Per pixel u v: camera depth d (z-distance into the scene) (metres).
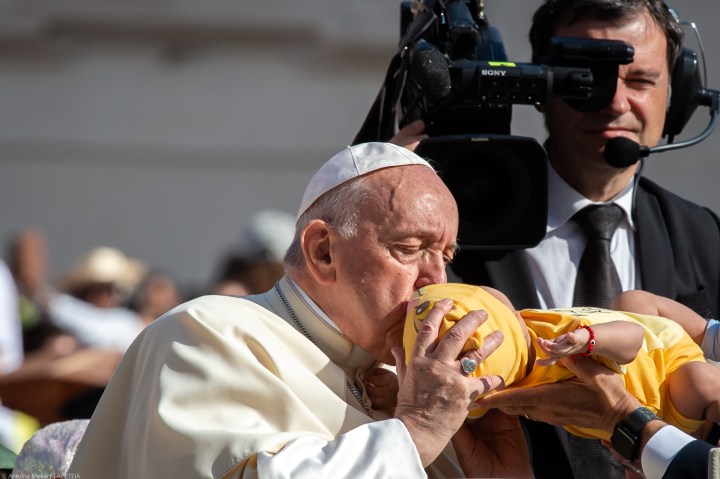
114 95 34.59
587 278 12.92
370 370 10.41
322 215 9.92
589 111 12.57
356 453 8.70
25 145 34.50
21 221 34.47
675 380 10.45
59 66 34.47
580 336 9.38
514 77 11.88
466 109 12.20
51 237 34.53
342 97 34.59
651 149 12.81
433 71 11.53
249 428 9.20
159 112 34.62
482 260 12.73
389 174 9.83
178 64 34.59
